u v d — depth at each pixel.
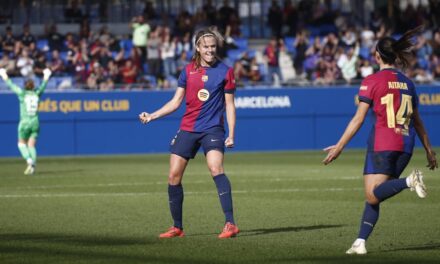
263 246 20.70
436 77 76.50
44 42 74.75
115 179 42.81
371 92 18.88
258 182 40.22
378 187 18.50
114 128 67.50
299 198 32.78
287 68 75.00
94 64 69.56
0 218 26.92
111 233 23.33
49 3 78.75
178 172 22.44
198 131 22.25
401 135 18.83
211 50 22.12
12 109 65.38
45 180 42.53
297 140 70.94
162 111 22.42
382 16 82.62
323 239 21.89
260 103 70.19
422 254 19.17
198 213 28.05
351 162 54.78
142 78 71.25
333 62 74.31
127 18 80.75
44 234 23.16
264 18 83.19
